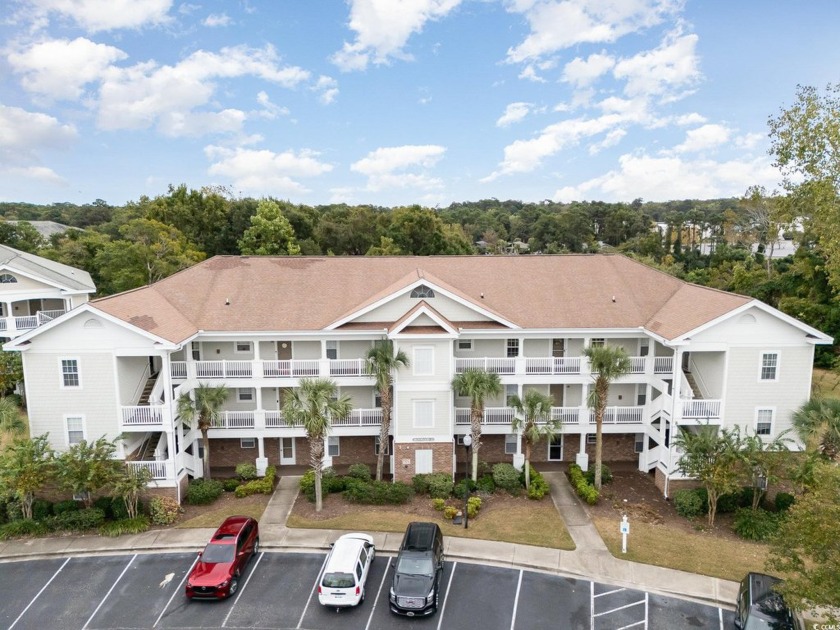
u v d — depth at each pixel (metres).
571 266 36.09
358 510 26.92
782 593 16.77
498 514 26.47
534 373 30.48
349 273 35.38
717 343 27.30
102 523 25.25
